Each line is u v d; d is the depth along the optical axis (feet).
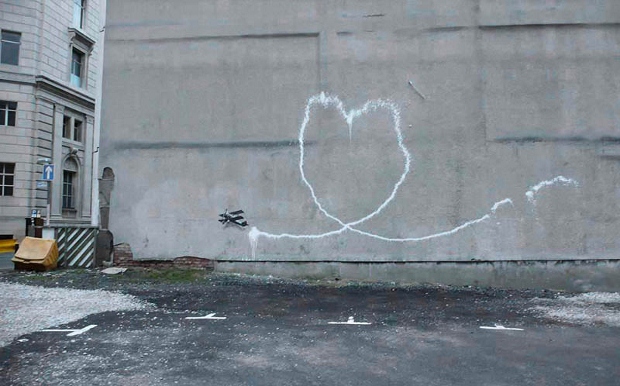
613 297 29.66
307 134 35.01
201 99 35.99
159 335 19.48
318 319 22.71
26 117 82.43
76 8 96.48
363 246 34.01
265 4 36.11
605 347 18.30
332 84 35.12
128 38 36.83
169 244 35.22
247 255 34.81
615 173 33.04
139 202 35.65
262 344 18.30
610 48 33.83
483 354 17.26
